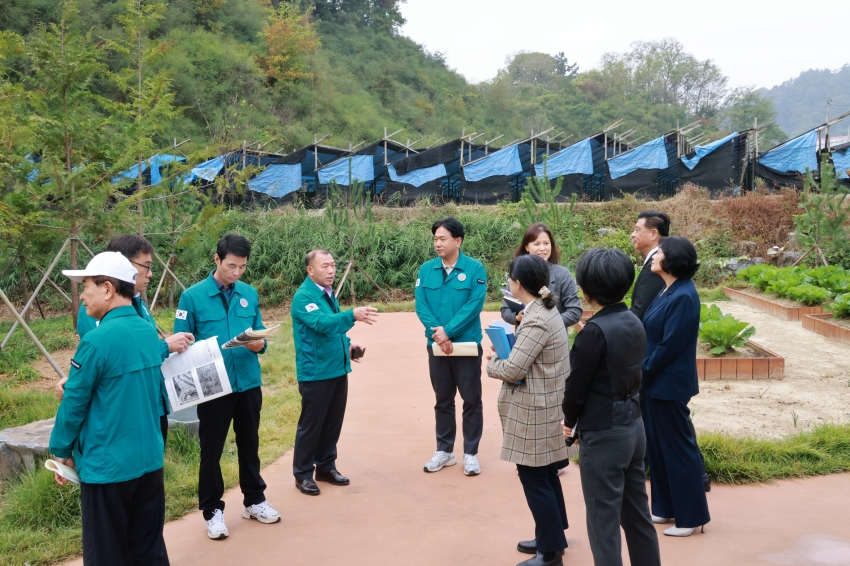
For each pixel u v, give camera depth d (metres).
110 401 2.78
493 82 84.88
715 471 4.35
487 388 6.96
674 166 26.17
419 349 8.96
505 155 21.95
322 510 4.07
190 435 5.10
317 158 22.69
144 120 9.23
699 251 15.18
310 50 47.25
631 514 2.90
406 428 5.70
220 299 3.96
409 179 22.64
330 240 14.13
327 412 4.42
